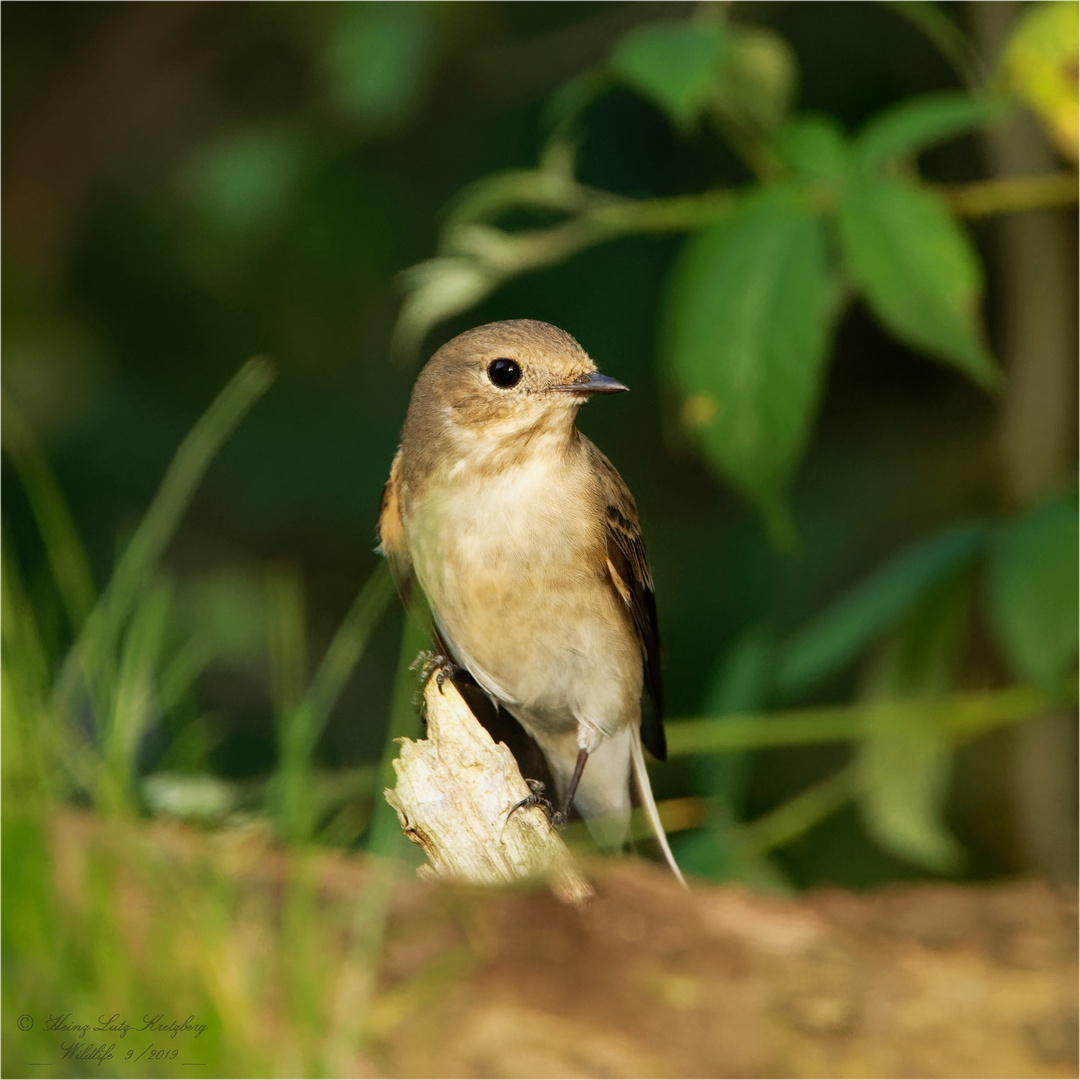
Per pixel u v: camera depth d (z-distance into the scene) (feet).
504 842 24.36
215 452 45.32
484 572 26.89
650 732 31.14
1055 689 25.43
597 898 25.26
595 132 45.24
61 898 22.75
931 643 29.63
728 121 26.35
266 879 24.22
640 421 47.83
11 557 35.47
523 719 28.91
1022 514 26.76
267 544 44.98
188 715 27.86
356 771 26.45
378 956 23.32
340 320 46.78
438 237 45.16
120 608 25.26
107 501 43.27
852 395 48.42
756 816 41.32
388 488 28.60
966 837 43.42
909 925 25.35
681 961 23.75
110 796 23.40
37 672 24.71
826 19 43.37
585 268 46.06
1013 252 38.52
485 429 26.99
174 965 21.59
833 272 25.57
